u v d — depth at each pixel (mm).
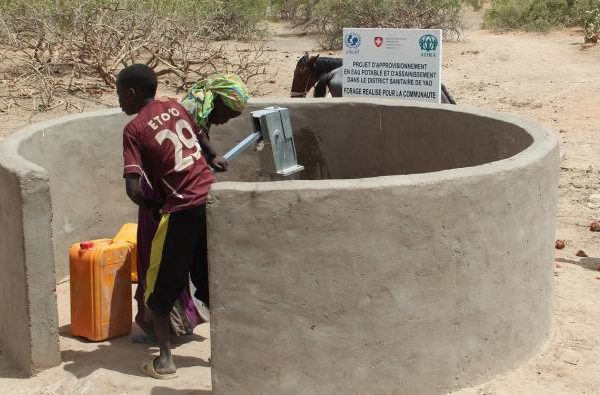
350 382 4469
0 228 5117
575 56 18219
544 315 5254
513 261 4789
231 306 4367
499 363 4867
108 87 14133
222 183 4316
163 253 4789
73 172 6516
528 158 4852
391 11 19734
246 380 4445
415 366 4547
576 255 7273
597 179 9703
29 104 12852
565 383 4852
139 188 4707
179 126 4852
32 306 4906
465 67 17062
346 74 9039
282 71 16438
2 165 4930
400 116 6859
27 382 4934
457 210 4453
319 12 20953
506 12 22969
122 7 14688
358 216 4273
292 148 5863
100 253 5371
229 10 20531
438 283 4496
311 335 4383
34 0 14656
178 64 15227
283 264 4297
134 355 5258
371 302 4395
